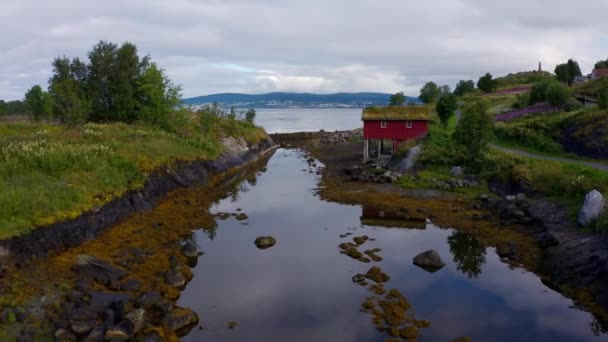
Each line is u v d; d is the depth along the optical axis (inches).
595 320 597.3
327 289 698.2
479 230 1002.1
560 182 1090.7
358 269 783.1
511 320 600.4
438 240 947.3
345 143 2906.0
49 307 576.7
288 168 1983.3
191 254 832.9
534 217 1013.8
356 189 1451.8
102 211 905.5
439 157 1579.7
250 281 729.0
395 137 1937.7
